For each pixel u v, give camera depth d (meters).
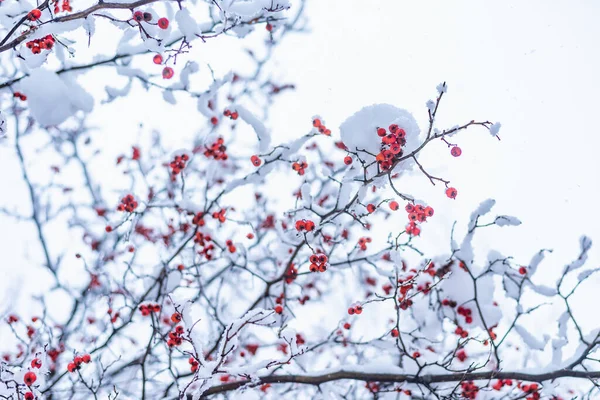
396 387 3.89
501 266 4.10
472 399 3.97
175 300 3.22
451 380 3.75
